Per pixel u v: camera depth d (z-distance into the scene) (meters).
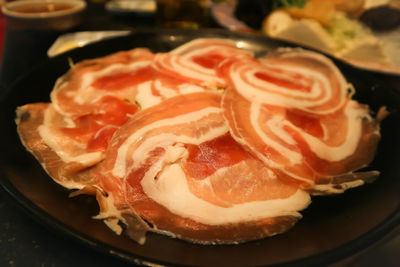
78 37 0.41
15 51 0.41
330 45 0.42
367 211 0.26
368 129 0.31
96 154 0.28
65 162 0.28
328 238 0.25
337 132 0.31
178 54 0.36
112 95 0.32
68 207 0.26
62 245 0.25
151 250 0.24
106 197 0.26
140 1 0.50
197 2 0.44
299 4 0.45
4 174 0.25
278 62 0.36
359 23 0.46
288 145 0.29
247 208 0.26
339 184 0.28
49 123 0.30
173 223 0.25
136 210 0.26
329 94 0.33
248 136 0.29
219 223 0.25
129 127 0.29
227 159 0.28
